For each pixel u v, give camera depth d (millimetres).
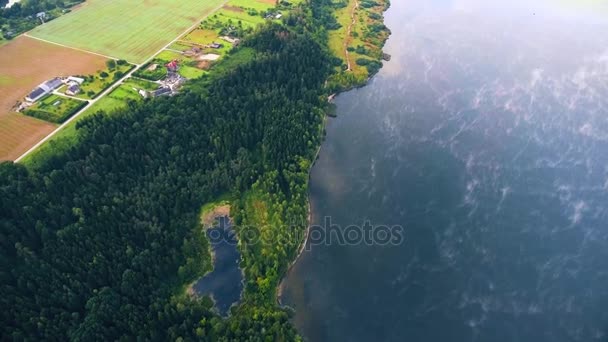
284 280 131000
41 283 110125
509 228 141500
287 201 147500
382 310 123312
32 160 140375
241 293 126750
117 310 108812
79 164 137750
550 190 152250
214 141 154250
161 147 151750
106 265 118125
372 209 150750
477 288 126688
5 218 120750
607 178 155125
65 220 126188
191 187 146625
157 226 132125
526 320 119062
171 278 128125
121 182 141125
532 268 130625
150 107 165625
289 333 111875
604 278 127312
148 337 106750
